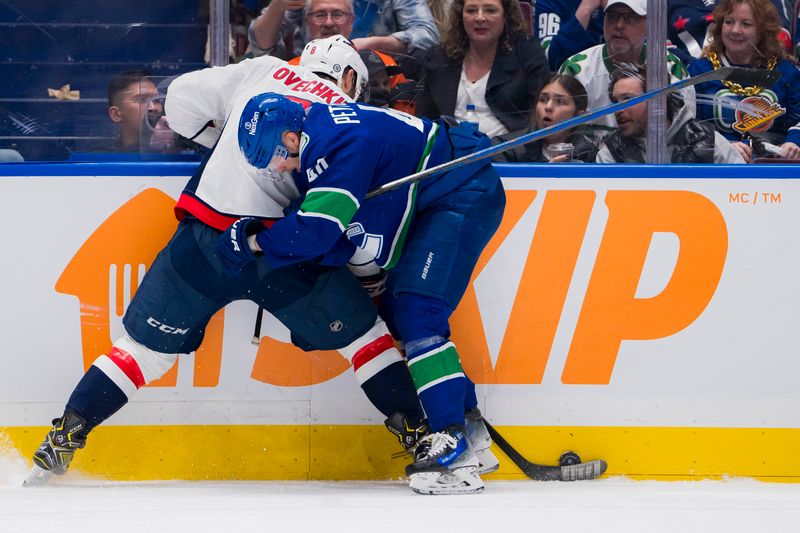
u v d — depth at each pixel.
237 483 12.90
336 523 8.77
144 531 8.20
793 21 14.41
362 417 13.26
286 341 13.22
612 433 13.29
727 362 13.29
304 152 11.10
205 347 13.19
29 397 13.08
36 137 13.88
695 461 13.27
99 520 8.84
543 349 13.30
